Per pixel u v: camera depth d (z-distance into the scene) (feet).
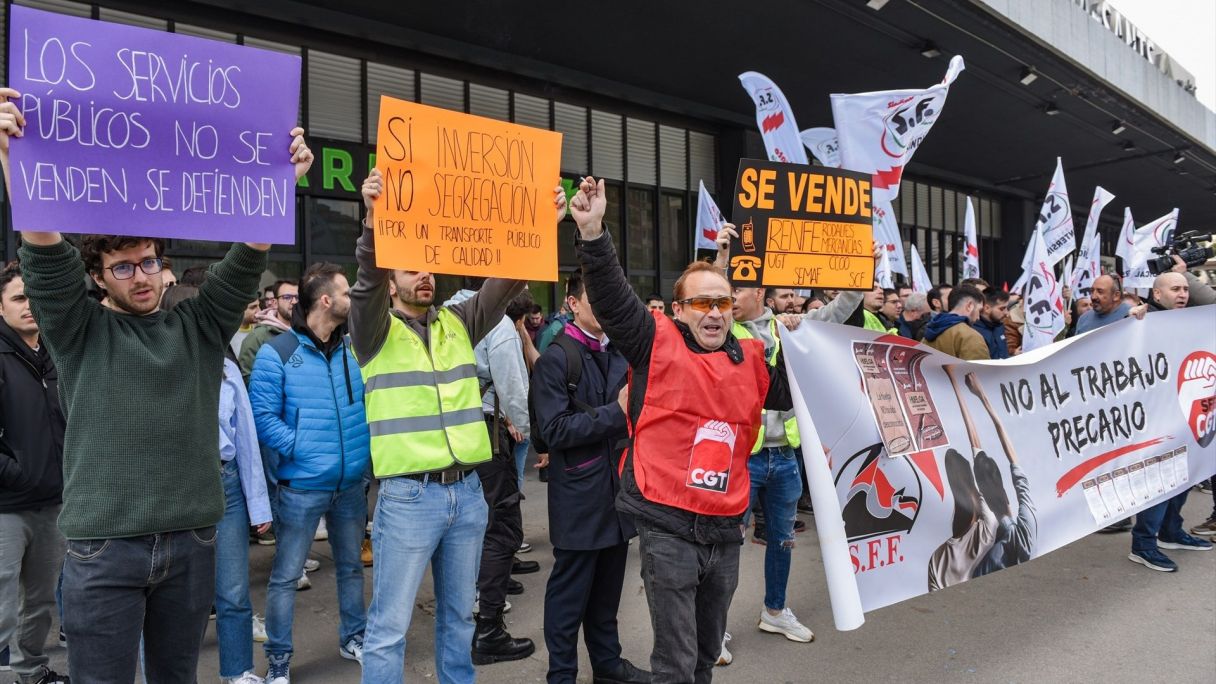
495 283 10.50
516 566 17.04
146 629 7.68
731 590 9.12
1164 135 58.65
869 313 19.21
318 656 12.71
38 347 11.23
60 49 7.02
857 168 17.06
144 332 7.45
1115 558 17.75
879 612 14.55
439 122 9.27
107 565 7.00
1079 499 14.03
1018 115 50.62
